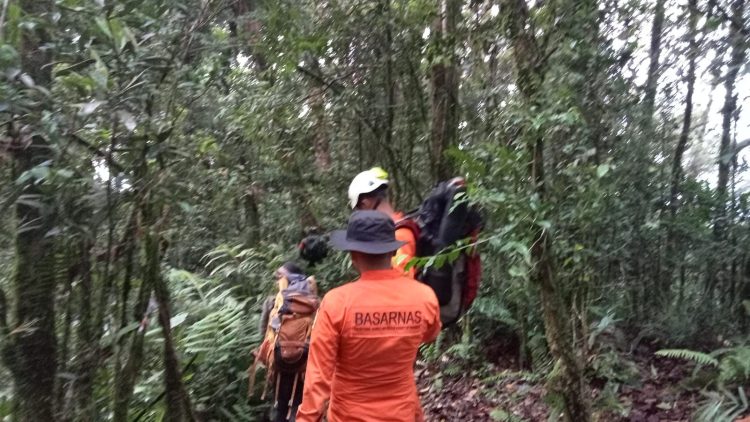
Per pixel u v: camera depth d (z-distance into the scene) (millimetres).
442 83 6090
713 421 4203
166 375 2844
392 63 6215
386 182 3486
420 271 3525
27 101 2051
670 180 6391
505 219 3400
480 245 3635
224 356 4891
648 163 6215
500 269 5113
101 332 2496
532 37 3992
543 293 3527
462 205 3467
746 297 5695
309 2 5871
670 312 5863
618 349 5543
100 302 2492
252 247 6832
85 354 2465
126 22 2498
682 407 4594
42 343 2342
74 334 2553
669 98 6578
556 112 3785
